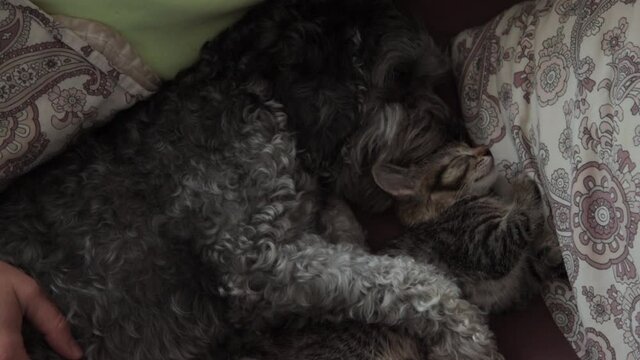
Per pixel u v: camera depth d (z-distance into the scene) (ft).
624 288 2.42
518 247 2.79
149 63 2.65
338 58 2.90
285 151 2.78
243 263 2.66
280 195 2.75
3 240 2.50
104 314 2.50
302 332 2.76
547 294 2.79
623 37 2.51
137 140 2.70
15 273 2.35
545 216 2.79
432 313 2.73
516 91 2.84
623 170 2.43
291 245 2.73
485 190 2.92
